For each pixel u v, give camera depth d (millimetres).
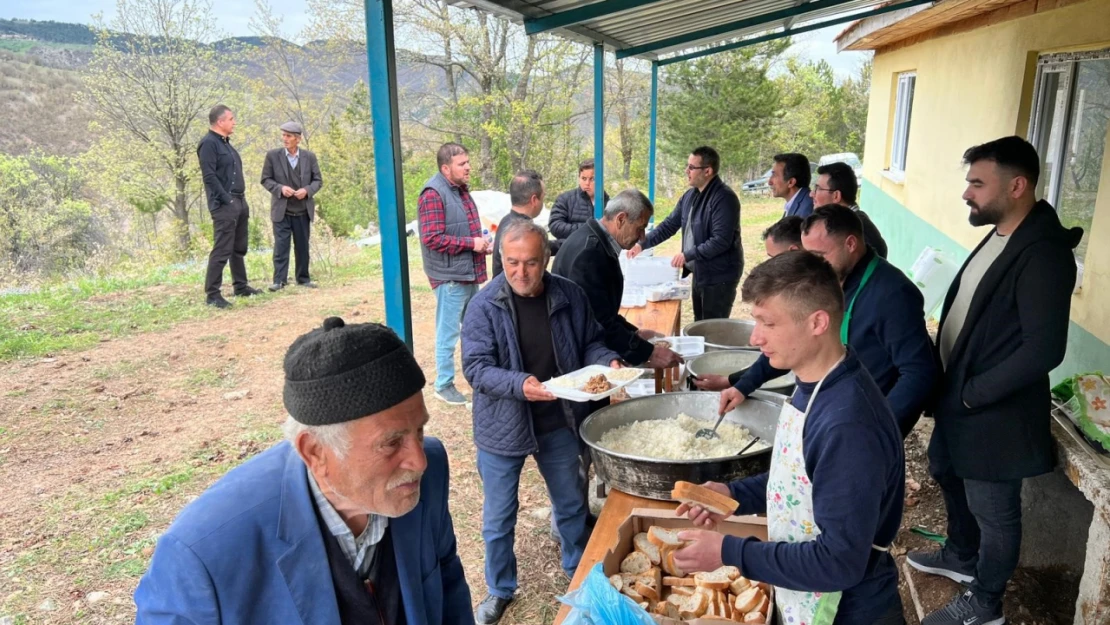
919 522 3592
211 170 7871
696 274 5410
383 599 1267
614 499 2367
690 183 5219
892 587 1760
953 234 6594
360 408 1035
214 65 17094
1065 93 4621
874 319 2518
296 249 9352
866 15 6980
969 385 2439
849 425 1496
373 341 1081
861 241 2557
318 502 1180
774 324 1569
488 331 2711
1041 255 2252
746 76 20312
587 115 19562
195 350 6777
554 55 17891
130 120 16953
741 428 2713
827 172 3846
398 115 2697
